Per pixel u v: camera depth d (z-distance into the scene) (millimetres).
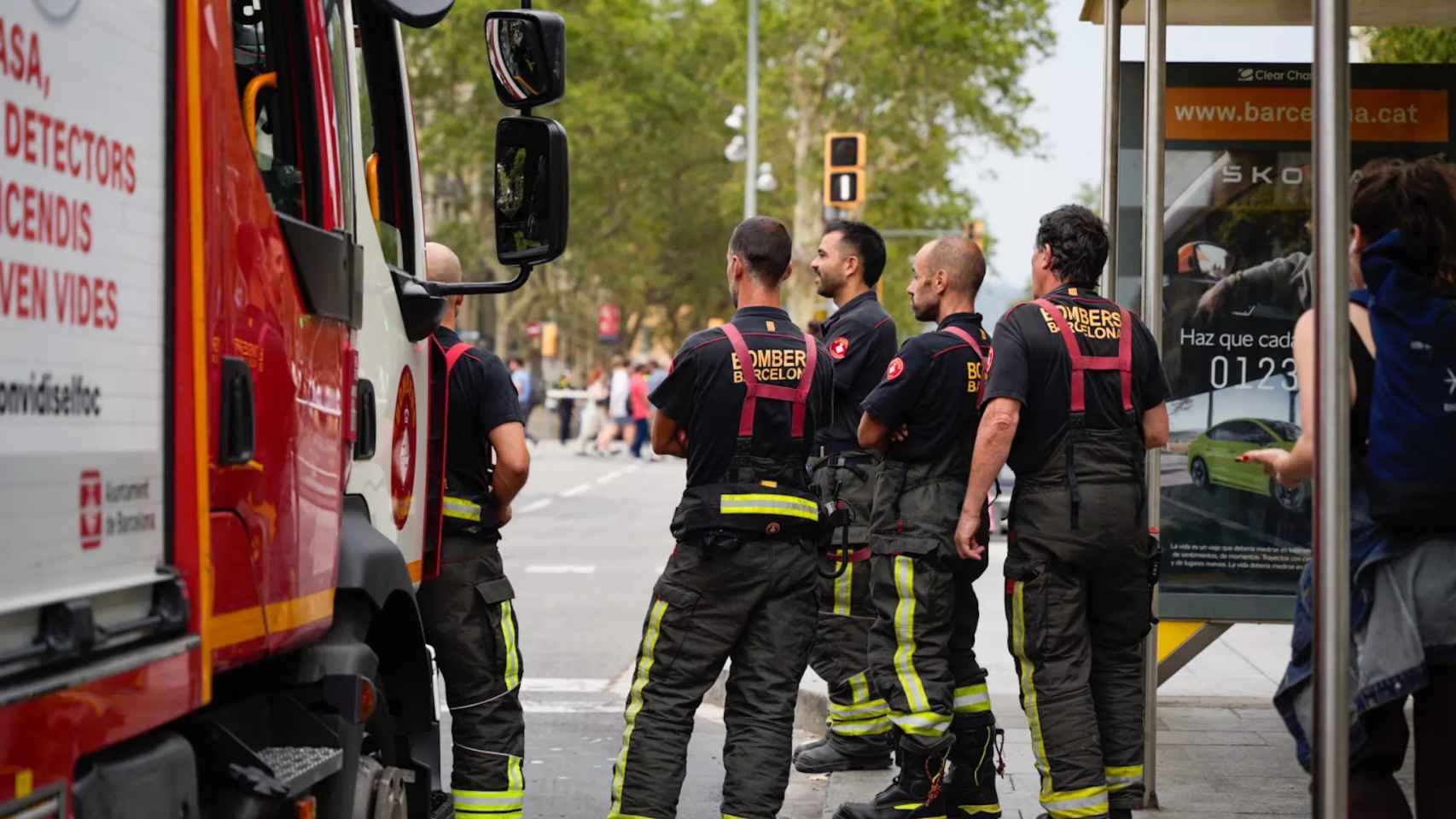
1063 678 8242
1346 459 5367
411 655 7145
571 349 128875
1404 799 6469
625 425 62094
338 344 6062
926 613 9109
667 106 88938
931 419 9133
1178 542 12641
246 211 5113
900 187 72312
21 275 3861
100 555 4195
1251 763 10930
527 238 7211
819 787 11047
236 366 4980
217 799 5215
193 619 4637
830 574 9172
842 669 11180
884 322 11047
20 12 3893
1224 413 12617
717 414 8398
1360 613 6301
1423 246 6250
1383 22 12688
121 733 4246
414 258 7688
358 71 7145
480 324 118062
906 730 9055
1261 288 12625
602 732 13336
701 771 11938
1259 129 12609
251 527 5125
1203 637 12688
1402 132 12430
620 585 22625
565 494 40688
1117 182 10273
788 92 70875
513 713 8703
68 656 3980
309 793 5633
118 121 4352
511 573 23938
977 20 66375
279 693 5898
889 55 66188
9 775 3754
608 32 85062
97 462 4191
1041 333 8211
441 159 82875
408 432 7488
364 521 6527
